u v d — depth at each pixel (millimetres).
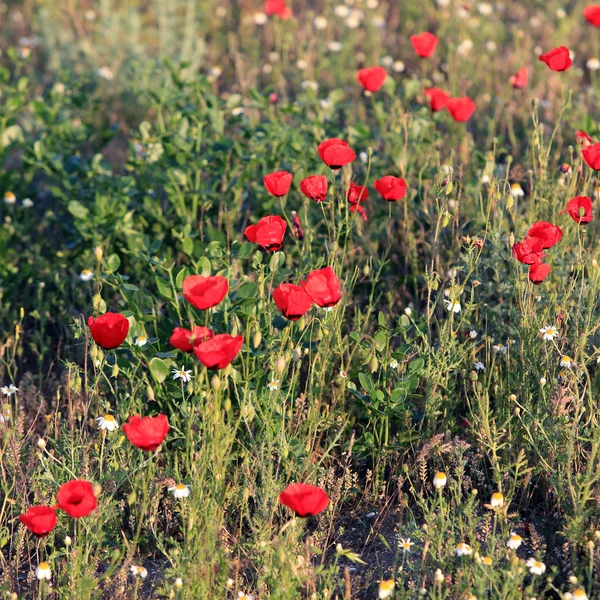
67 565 4344
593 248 6145
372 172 7250
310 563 4562
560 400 4801
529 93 9719
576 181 6609
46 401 6023
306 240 6145
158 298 6641
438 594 4055
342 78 10539
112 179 7793
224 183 6973
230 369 4871
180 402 5207
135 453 4934
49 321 6941
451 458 5008
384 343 5121
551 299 5430
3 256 7141
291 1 13141
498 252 5738
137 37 11234
